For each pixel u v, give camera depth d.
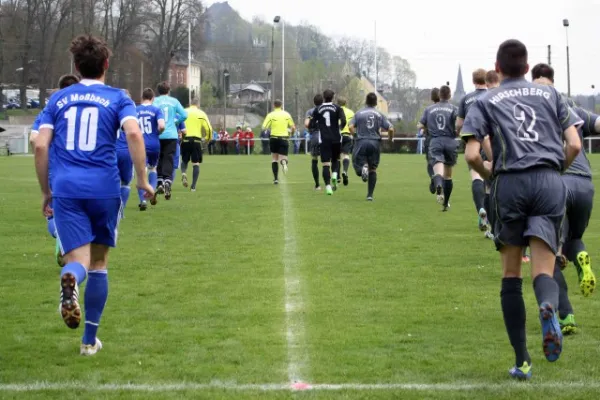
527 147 6.09
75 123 6.54
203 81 111.50
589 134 7.85
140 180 6.63
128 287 9.45
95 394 5.73
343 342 7.09
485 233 13.37
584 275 6.90
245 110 101.50
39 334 7.42
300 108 97.94
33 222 15.62
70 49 6.81
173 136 19.27
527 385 5.89
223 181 27.31
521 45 6.32
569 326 7.25
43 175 6.57
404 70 118.69
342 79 101.75
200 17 82.25
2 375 6.18
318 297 8.88
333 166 21.86
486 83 13.66
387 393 5.73
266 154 56.41
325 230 14.24
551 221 6.02
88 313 6.74
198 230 14.30
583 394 5.69
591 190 7.72
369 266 10.75
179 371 6.27
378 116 19.62
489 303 8.57
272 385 5.92
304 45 121.44
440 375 6.15
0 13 77.81
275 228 14.51
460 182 27.17
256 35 119.06
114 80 78.38
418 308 8.36
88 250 6.45
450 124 17.08
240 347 6.94
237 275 10.16
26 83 80.94
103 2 78.25
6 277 10.11
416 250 12.06
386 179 28.11
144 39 81.00
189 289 9.33
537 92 6.24
